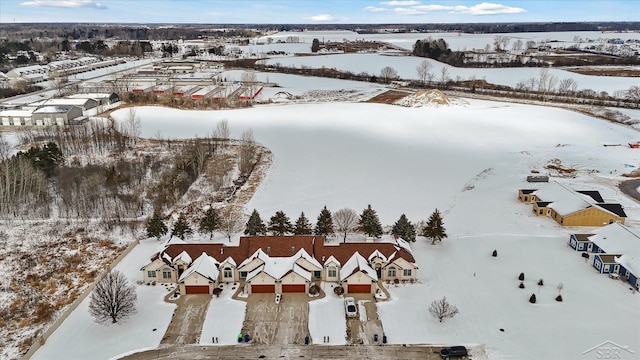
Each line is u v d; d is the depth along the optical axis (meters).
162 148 125.12
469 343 52.28
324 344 52.53
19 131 139.50
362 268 61.62
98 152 119.56
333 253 66.12
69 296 62.22
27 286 64.19
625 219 82.12
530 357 49.53
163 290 62.81
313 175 107.69
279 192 97.69
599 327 54.06
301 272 62.50
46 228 79.44
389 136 139.12
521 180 104.69
